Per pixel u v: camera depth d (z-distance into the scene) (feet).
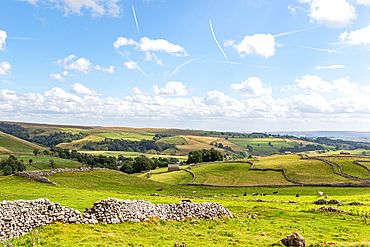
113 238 65.36
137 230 75.41
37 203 71.72
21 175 186.80
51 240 61.21
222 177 327.06
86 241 61.41
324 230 84.23
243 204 143.02
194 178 330.34
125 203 85.87
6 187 153.07
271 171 334.65
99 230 71.46
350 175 298.76
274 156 466.70
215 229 82.84
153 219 87.25
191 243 66.59
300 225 91.61
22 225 65.72
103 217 79.41
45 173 206.90
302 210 119.55
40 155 652.48
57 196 130.31
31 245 57.62
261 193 233.14
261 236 75.82
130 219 83.71
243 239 71.61
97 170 259.39
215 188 260.83
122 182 229.86
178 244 64.75
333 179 286.66
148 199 146.72
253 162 397.19
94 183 209.26
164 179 355.56
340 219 100.73
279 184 275.59
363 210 114.11
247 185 273.75
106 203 82.33
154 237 70.54
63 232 67.05
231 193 232.73
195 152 538.47
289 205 138.00
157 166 583.99
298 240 64.80
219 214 100.89
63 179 204.23
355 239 73.10
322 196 179.83
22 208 67.41
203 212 97.55
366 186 234.99
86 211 80.84
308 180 286.05
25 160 540.52
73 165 556.10
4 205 64.69
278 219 102.94
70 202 112.47
